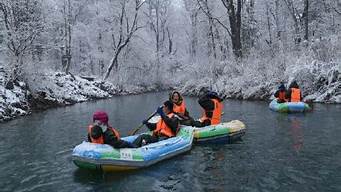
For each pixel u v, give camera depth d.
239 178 7.76
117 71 38.06
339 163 8.59
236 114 16.48
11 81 19.47
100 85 32.97
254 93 23.16
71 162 9.27
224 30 34.94
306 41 24.75
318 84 20.48
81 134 12.91
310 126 12.90
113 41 39.12
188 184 7.48
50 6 26.31
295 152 9.62
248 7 33.12
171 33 52.94
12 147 11.04
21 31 21.08
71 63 42.72
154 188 7.30
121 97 31.09
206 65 30.36
